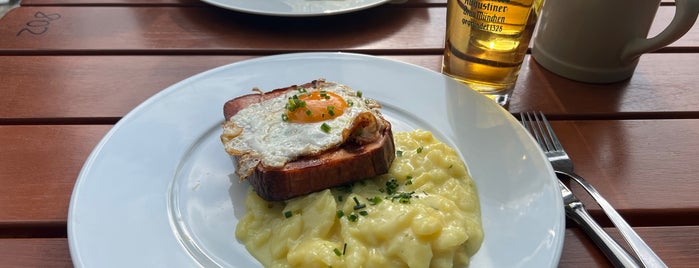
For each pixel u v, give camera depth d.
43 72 0.35
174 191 0.24
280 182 0.23
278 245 0.21
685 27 0.29
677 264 0.22
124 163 0.24
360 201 0.23
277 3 0.41
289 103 0.25
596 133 0.30
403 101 0.30
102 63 0.36
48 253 0.22
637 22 0.32
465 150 0.27
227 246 0.22
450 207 0.22
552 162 0.27
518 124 0.27
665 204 0.25
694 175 0.26
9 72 0.35
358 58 0.33
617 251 0.21
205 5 0.46
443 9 0.46
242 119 0.26
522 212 0.22
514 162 0.25
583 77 0.35
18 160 0.27
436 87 0.31
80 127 0.29
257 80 0.31
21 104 0.31
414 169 0.26
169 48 0.39
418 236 0.20
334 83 0.29
